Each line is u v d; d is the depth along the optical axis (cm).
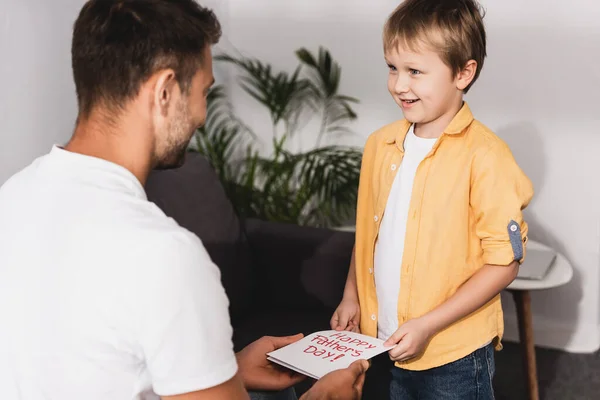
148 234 80
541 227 266
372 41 274
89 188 84
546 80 253
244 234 224
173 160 95
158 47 86
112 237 80
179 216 200
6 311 84
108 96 87
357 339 138
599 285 264
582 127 253
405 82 132
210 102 283
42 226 84
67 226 82
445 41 127
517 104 258
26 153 195
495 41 255
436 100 132
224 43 293
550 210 263
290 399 147
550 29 248
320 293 217
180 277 80
